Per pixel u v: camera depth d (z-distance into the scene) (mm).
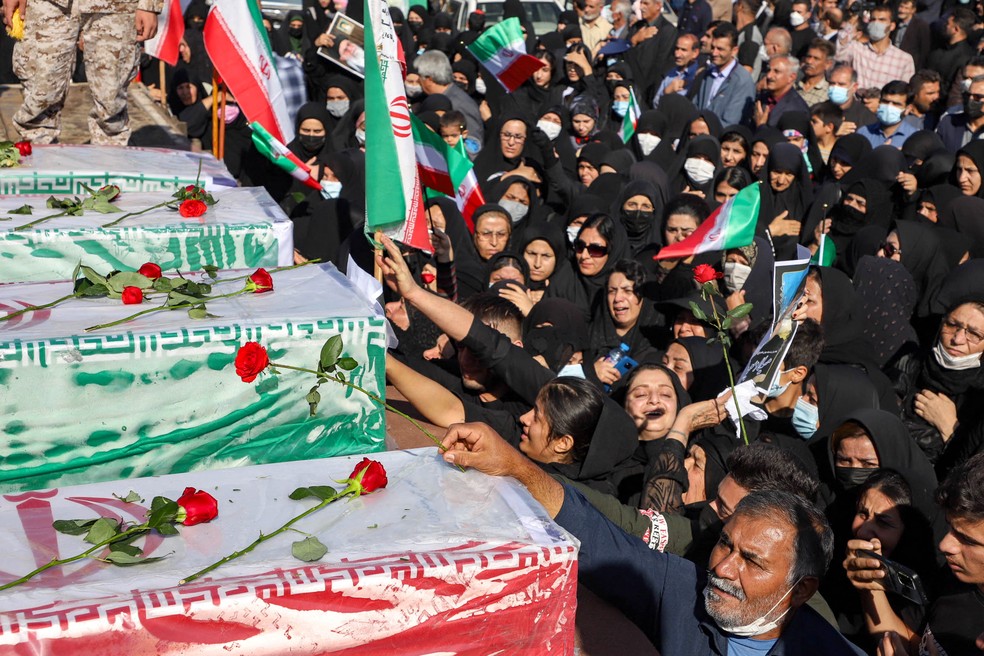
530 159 7715
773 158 7766
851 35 12531
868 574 3098
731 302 5227
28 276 3025
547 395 3172
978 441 4363
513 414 3551
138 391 2268
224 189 3811
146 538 1745
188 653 1561
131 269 3115
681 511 3240
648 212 6289
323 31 10984
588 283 5754
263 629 1597
